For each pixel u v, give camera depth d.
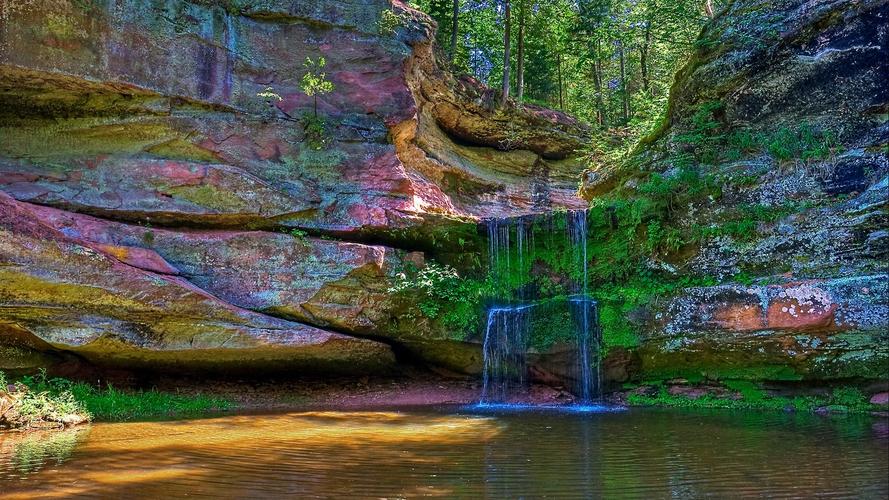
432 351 14.01
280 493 5.20
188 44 13.46
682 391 11.66
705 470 5.78
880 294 9.27
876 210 9.86
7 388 9.76
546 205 22.94
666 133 14.22
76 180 12.30
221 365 12.60
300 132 14.36
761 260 11.06
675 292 11.42
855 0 11.49
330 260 12.80
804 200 10.91
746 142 12.25
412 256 13.71
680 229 12.30
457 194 20.50
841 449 6.60
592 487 5.28
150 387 12.52
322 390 13.45
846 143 11.13
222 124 13.64
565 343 12.59
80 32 12.20
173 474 5.91
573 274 13.91
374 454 6.86
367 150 14.72
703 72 13.31
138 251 11.50
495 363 13.37
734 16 13.30
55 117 12.66
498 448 7.18
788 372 10.49
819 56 11.73
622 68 29.05
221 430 8.80
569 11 28.89
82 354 11.45
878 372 9.54
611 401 11.93
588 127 24.41
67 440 7.96
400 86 15.45
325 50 15.00
